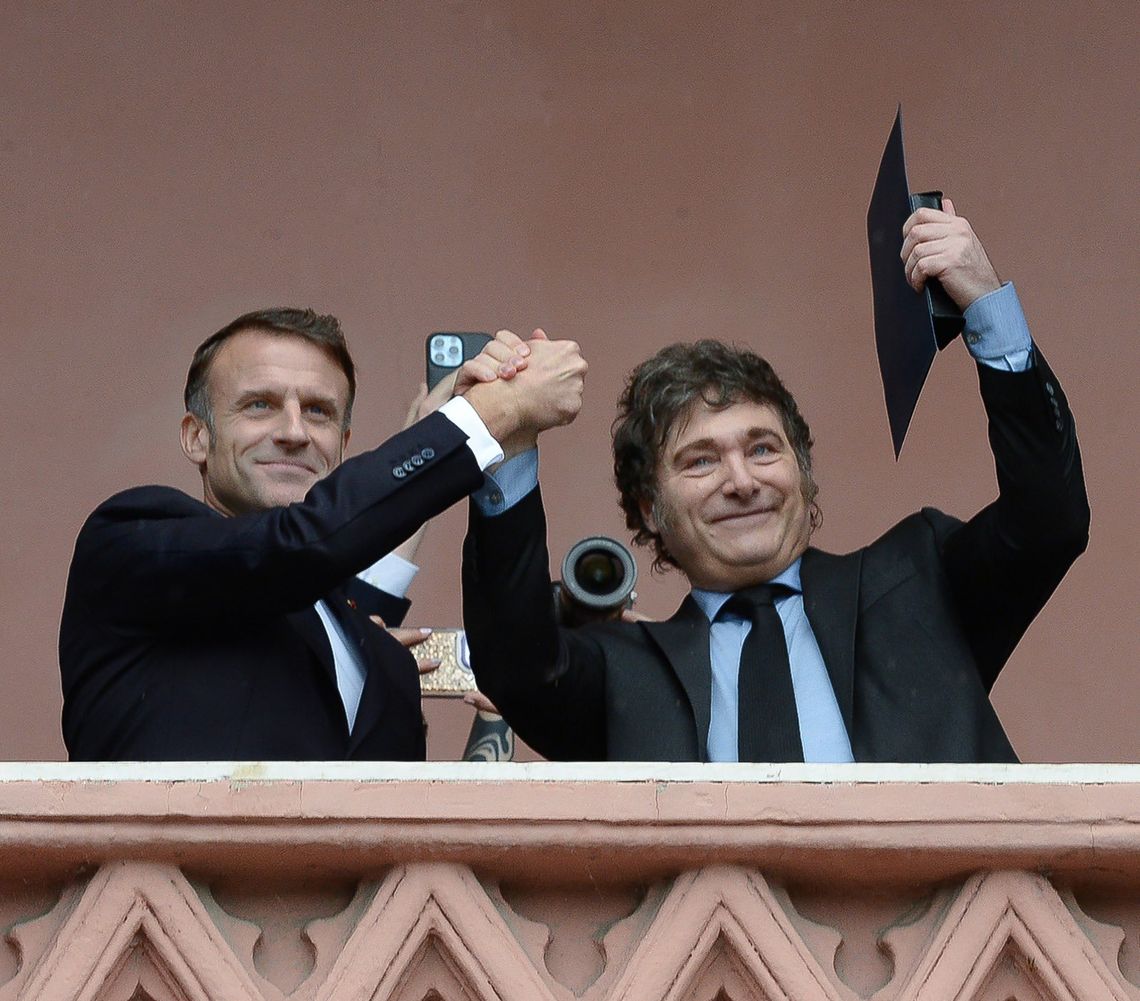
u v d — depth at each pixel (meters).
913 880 11.55
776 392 15.25
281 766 11.35
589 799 11.33
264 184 25.03
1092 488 24.00
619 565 15.96
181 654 13.77
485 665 14.19
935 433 24.45
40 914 11.41
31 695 23.48
